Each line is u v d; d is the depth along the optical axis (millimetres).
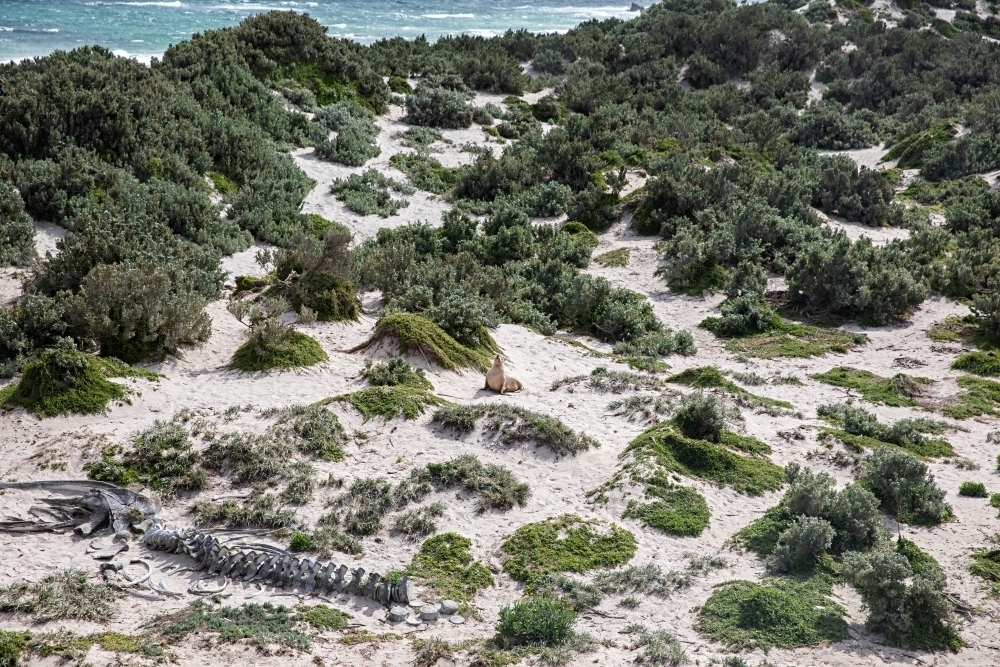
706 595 12516
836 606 12133
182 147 33719
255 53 45281
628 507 14898
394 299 24953
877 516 14289
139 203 28156
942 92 61125
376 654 10672
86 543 13234
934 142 49750
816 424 18969
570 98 54500
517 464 16422
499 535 14188
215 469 15281
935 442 18641
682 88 61031
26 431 15812
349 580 12414
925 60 67125
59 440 15430
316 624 11344
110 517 13742
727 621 11758
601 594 12625
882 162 51719
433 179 40156
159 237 25953
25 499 13875
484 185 39469
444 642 10930
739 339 26906
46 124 30547
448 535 13961
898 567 11797
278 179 35438
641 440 16656
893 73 64125
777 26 69812
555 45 66750
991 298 27156
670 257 32875
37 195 27234
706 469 16141
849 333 27250
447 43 62625
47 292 22609
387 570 13078
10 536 13094
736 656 10938
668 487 15320
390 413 17594
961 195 42625
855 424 18891
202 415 17000
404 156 41938
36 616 10977
